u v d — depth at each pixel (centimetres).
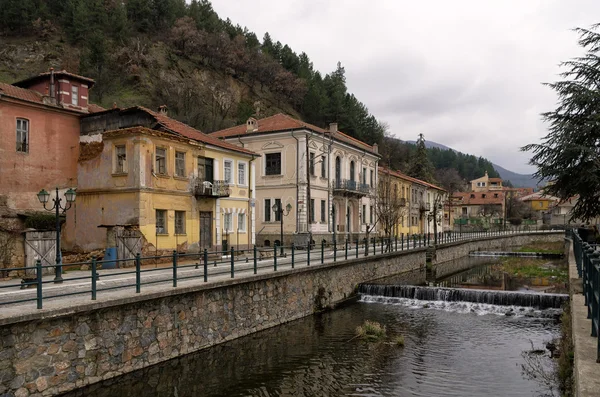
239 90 9631
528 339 1733
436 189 7788
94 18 9169
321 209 4381
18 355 989
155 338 1342
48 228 2259
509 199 11138
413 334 1808
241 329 1714
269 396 1193
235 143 4428
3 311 1030
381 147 9338
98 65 8231
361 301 2509
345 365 1439
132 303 1266
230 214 3192
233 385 1262
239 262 2452
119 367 1223
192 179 2762
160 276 1770
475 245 5953
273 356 1519
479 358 1505
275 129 4188
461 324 1962
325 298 2320
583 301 1172
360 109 9619
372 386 1270
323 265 2283
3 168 2294
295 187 4097
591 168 1962
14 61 7912
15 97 2331
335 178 4647
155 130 2450
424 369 1403
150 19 10356
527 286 2959
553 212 9862
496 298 2295
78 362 1119
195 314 1499
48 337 1053
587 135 2025
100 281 1614
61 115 2589
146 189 2402
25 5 8650
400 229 6022
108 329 1200
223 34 10794
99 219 2519
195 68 9538
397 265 3475
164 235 2508
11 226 2256
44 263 2003
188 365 1411
